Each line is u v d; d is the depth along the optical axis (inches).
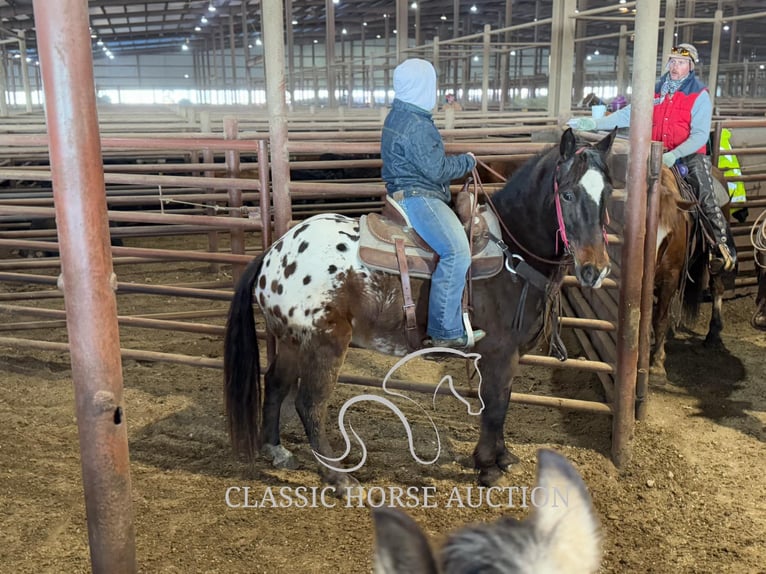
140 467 138.2
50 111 64.1
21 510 122.3
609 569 110.7
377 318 124.0
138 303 245.1
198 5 1192.2
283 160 147.2
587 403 145.6
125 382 178.1
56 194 66.2
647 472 138.9
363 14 1266.0
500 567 29.0
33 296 207.5
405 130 115.6
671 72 175.9
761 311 176.2
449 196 124.6
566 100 285.3
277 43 139.3
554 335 130.9
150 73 1895.9
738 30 1079.0
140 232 208.4
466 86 702.5
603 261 110.7
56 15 61.6
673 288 179.9
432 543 31.2
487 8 1173.7
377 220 122.2
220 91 1612.9
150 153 288.5
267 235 153.9
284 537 117.1
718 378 185.3
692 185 183.8
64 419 157.5
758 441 151.5
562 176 112.5
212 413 161.9
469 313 121.9
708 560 113.0
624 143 155.2
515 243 122.9
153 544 114.1
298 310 122.8
